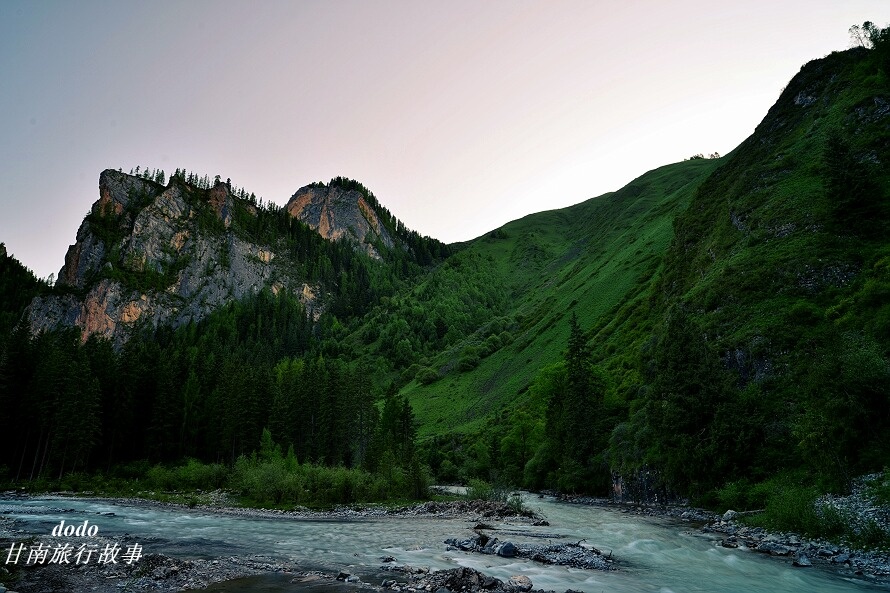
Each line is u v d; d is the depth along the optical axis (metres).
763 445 43.91
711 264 81.94
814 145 81.31
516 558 25.50
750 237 72.44
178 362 121.31
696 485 47.62
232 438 93.12
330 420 97.94
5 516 39.84
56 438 78.44
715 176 111.75
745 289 61.78
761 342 52.12
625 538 32.69
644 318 114.69
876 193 59.41
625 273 167.50
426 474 67.69
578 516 46.59
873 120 72.94
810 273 56.78
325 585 18.89
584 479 70.69
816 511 29.61
